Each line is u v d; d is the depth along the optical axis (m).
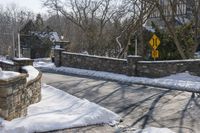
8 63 16.20
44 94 12.95
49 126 8.50
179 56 29.48
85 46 43.81
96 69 23.12
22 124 8.25
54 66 26.66
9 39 66.25
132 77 19.77
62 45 27.42
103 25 40.00
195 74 18.59
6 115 8.26
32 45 55.19
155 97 14.00
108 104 12.56
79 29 46.56
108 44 39.22
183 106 12.27
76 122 8.97
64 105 10.96
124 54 33.16
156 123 9.96
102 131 8.68
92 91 15.36
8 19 69.75
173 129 9.33
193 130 9.24
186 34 29.41
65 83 17.84
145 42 31.55
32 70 13.00
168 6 28.44
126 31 34.22
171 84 16.98
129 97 13.95
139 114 11.04
